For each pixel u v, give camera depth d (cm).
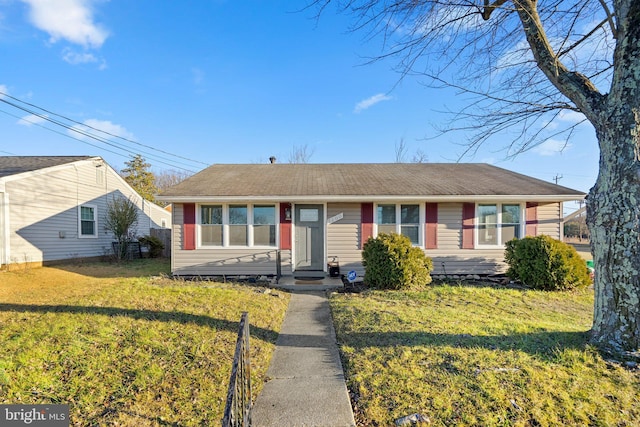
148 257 1521
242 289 736
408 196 863
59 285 765
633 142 335
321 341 438
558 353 344
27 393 285
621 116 342
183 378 319
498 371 314
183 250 911
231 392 181
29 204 1050
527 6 411
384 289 752
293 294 740
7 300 586
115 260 1355
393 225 927
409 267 747
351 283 839
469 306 592
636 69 333
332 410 273
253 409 273
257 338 436
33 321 456
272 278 889
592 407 261
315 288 796
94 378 314
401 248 755
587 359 330
